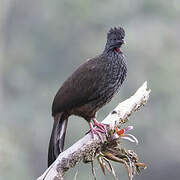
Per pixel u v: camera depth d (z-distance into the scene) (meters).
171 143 25.52
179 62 26.80
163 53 26.91
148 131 25.08
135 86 25.61
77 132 22.09
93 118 9.55
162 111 25.34
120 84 9.56
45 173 7.67
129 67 25.86
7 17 31.19
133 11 28.38
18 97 27.86
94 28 28.69
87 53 28.25
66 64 28.58
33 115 26.20
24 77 28.47
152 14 28.36
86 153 8.05
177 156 25.69
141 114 25.05
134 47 26.14
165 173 25.73
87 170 20.55
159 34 27.58
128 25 27.78
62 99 9.32
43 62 28.88
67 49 28.77
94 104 9.42
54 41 29.16
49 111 26.55
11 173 20.31
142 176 25.73
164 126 25.38
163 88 25.58
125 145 24.05
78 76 9.39
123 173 21.81
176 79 26.12
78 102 9.34
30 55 29.31
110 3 28.50
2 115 26.12
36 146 25.70
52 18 29.28
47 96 27.25
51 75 28.56
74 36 28.78
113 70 9.37
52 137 9.09
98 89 9.34
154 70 26.14
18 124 25.81
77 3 28.58
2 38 30.80
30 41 29.84
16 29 30.92
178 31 28.16
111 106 22.73
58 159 7.77
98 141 8.12
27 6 30.86
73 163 7.88
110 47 9.44
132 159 8.30
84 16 28.52
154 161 25.56
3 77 29.27
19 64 29.42
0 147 20.06
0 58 29.89
